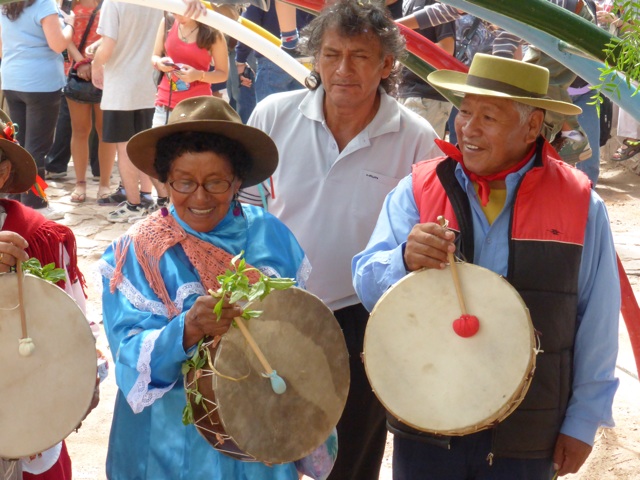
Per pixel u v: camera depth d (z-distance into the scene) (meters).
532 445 2.92
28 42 8.52
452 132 7.98
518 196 2.91
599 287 2.98
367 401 3.73
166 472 2.84
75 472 4.52
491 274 2.79
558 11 2.73
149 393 2.75
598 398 2.99
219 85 9.86
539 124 2.92
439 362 2.78
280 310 2.82
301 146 3.64
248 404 2.74
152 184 8.78
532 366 2.72
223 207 2.90
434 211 3.00
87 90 8.63
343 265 3.65
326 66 3.46
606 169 10.87
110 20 8.05
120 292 2.84
